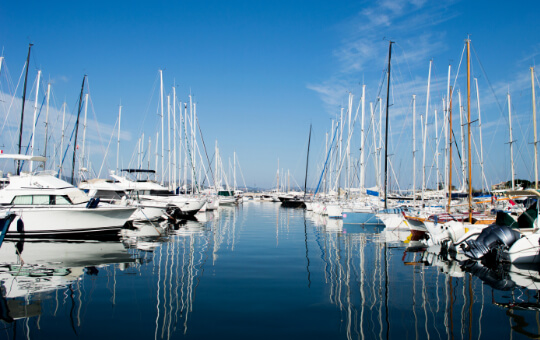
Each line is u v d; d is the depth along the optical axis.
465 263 15.25
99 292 10.41
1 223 15.38
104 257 15.62
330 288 11.15
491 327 8.17
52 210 20.08
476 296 10.44
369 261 15.49
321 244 20.48
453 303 9.81
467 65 20.39
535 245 15.07
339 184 48.81
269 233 25.67
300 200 72.38
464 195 34.12
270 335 7.60
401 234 25.83
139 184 36.56
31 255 15.98
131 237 22.41
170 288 10.88
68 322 8.17
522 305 9.66
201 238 22.36
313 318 8.61
